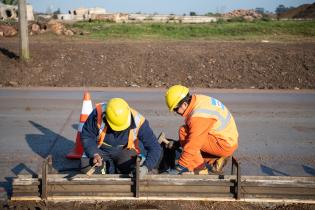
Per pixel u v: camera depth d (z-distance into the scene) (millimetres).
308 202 4277
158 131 6977
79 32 21156
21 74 12180
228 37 20828
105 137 4441
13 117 7801
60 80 12039
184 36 21109
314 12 55562
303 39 19969
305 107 9109
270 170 5344
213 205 4230
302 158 5824
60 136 6652
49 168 4473
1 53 13695
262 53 14164
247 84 12008
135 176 4207
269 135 6902
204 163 4586
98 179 4227
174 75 12531
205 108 4340
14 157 5645
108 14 33188
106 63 13109
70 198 4238
